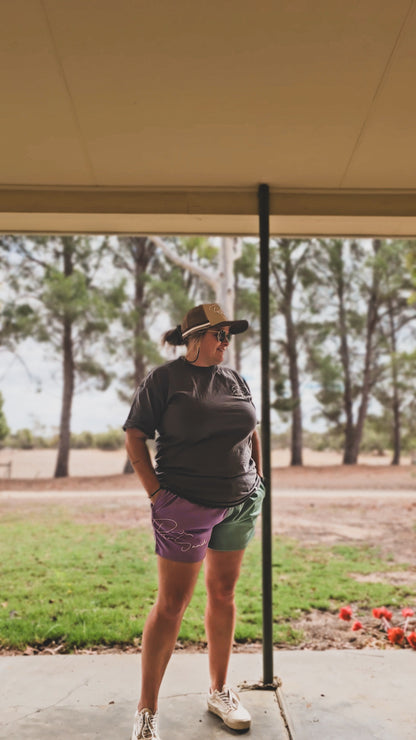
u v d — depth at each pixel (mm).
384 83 2113
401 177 2812
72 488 17047
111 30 1870
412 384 20719
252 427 2322
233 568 2383
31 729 2299
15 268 18625
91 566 6281
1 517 10281
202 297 19906
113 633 3646
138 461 2215
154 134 2424
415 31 1872
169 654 2244
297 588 5262
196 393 2238
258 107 2244
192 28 1862
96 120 2320
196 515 2195
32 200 2898
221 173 2768
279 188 2918
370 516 10195
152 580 5613
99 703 2531
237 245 14117
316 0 1759
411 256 15953
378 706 2496
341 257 19781
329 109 2260
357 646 3627
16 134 2414
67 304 17828
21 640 3541
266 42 1920
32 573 5926
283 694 2602
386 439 23125
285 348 20672
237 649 3516
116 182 2854
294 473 19812
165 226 3172
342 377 20781
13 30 1868
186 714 2436
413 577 5773
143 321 19609
